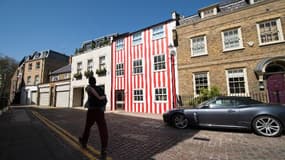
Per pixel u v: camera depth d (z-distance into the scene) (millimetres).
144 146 4375
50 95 26000
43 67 30516
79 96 22062
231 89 10750
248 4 11219
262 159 3408
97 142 4758
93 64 19766
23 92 32406
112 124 7965
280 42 9492
